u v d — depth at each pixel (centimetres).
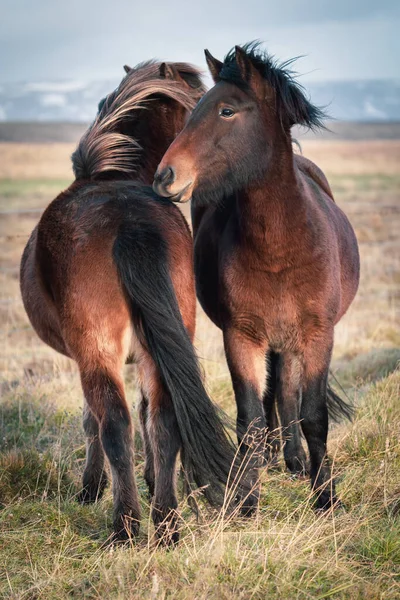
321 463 824
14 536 721
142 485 888
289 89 743
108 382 682
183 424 667
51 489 854
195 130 736
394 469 833
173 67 905
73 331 698
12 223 3991
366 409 1022
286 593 596
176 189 724
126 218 704
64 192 774
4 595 629
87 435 842
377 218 3647
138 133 902
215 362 1315
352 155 12406
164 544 677
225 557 639
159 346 668
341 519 725
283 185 763
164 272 685
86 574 650
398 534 691
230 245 820
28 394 1215
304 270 786
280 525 750
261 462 825
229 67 748
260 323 819
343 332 1647
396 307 2000
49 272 730
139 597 584
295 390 932
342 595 599
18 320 2014
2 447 1008
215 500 702
